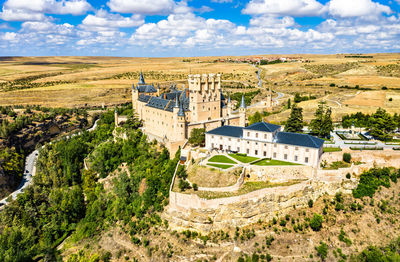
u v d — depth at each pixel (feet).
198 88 539.70
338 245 344.69
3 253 376.48
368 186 391.04
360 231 357.82
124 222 413.18
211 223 364.38
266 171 401.90
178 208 381.19
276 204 377.71
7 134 636.48
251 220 367.25
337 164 420.36
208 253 349.82
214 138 483.10
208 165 418.51
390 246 339.36
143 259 364.38
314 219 357.82
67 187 519.19
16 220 426.92
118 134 633.61
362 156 427.74
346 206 383.86
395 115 566.77
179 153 479.00
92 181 522.06
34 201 462.60
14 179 546.67
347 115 631.15
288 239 352.28
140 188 454.40
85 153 626.23
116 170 534.78
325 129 506.07
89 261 367.66
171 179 417.69
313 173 400.06
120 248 385.50
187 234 366.63
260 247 346.95
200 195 369.50
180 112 499.51
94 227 425.69
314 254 338.95
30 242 408.46
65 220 446.19
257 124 452.76
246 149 456.45
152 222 391.86
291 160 421.18
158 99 595.88
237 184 377.71
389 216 367.86
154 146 533.55
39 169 569.64
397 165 422.00
